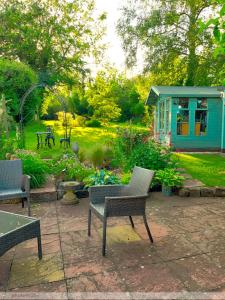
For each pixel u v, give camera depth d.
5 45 20.39
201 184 5.85
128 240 3.51
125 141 7.75
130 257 3.07
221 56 14.55
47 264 2.95
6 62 12.73
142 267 2.86
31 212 4.62
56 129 20.64
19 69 12.56
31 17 20.88
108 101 22.94
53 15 22.53
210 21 3.47
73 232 3.79
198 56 17.62
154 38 17.59
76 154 7.91
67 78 23.75
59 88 25.33
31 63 21.81
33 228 2.95
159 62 17.80
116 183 5.39
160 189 5.83
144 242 3.46
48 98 23.14
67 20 23.22
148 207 4.82
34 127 21.09
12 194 4.15
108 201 3.13
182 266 2.88
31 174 5.39
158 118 14.80
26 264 2.95
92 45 24.66
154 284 2.56
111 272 2.77
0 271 2.82
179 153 11.87
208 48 16.97
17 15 19.98
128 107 28.73
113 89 23.55
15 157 5.93
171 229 3.86
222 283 2.57
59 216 4.41
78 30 24.03
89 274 2.74
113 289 2.49
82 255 3.13
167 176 5.54
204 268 2.84
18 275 2.74
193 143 12.59
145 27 17.33
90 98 23.92
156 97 15.19
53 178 6.01
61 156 7.21
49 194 5.21
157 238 3.57
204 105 12.49
